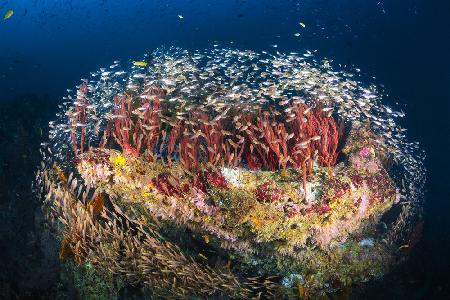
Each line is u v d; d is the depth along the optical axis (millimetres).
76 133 5281
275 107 5602
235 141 5266
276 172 4227
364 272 4957
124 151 4484
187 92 5312
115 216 4930
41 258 5949
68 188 5215
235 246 4309
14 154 7867
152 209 4418
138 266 4742
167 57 6227
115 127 5121
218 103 4684
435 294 6012
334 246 4691
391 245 5547
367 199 4449
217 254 4727
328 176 4316
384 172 4832
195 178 4145
